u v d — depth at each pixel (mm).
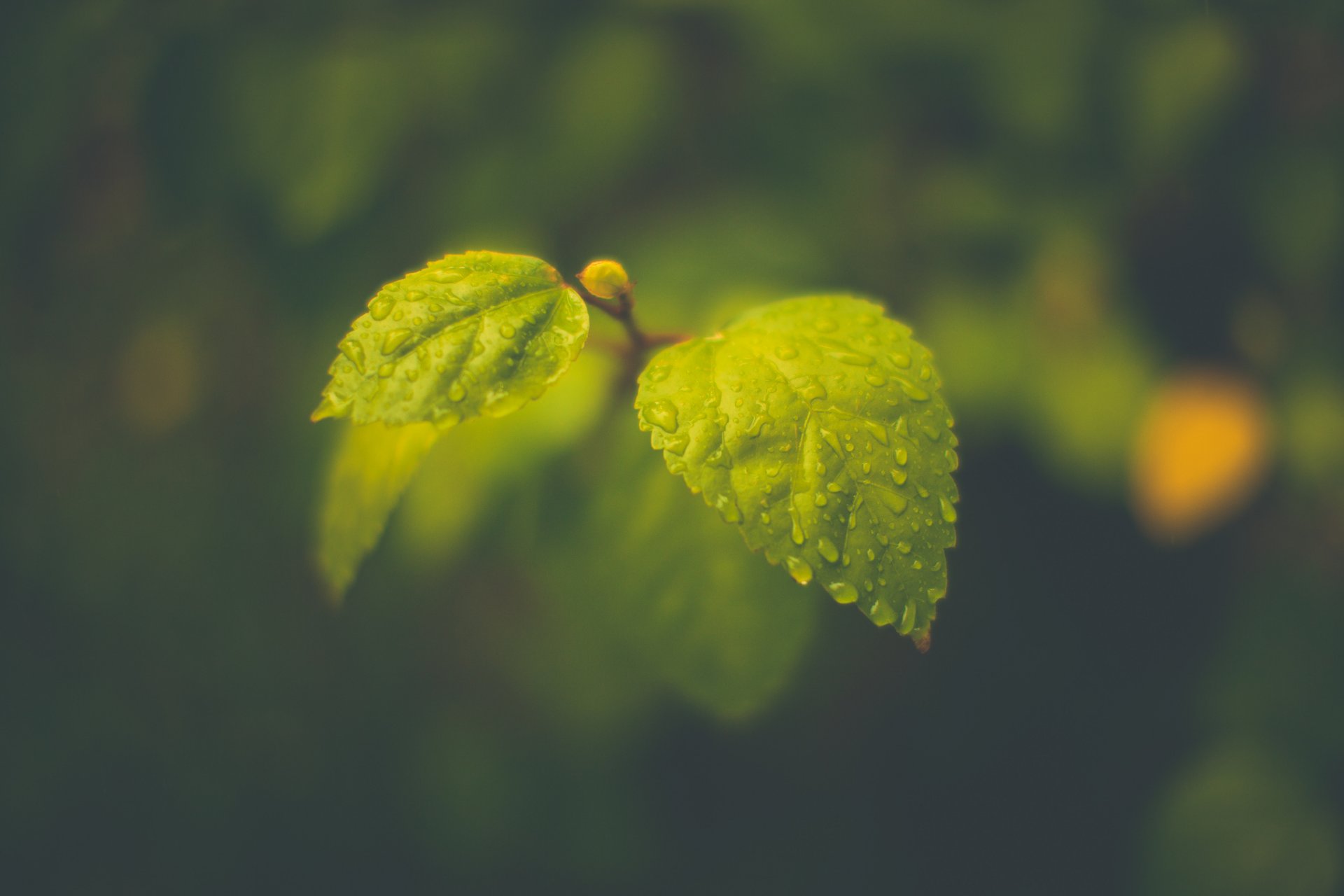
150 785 853
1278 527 728
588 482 495
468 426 496
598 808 768
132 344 795
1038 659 843
